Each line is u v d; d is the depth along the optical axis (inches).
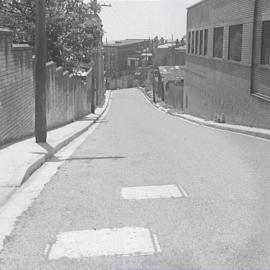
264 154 505.7
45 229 254.4
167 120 1437.0
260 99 861.8
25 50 637.3
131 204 300.2
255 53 900.0
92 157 501.4
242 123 981.2
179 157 486.3
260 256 211.8
